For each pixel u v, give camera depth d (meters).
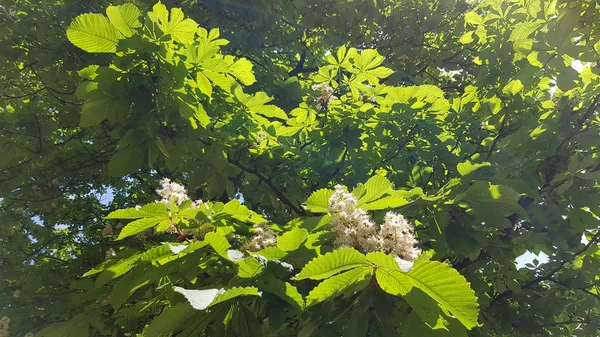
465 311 1.63
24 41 6.59
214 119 4.79
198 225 2.89
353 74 5.29
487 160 5.30
